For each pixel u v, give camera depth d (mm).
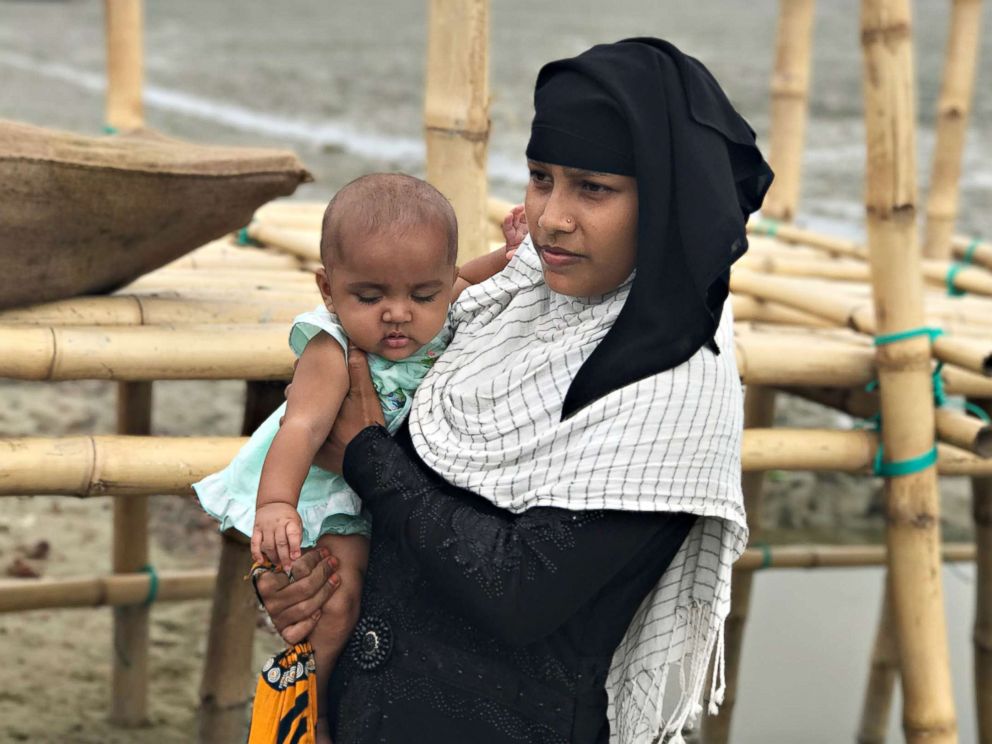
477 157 3031
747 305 3812
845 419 7156
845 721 4633
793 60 5211
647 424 2018
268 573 2189
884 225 3064
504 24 19531
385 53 18031
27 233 2807
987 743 4227
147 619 4227
